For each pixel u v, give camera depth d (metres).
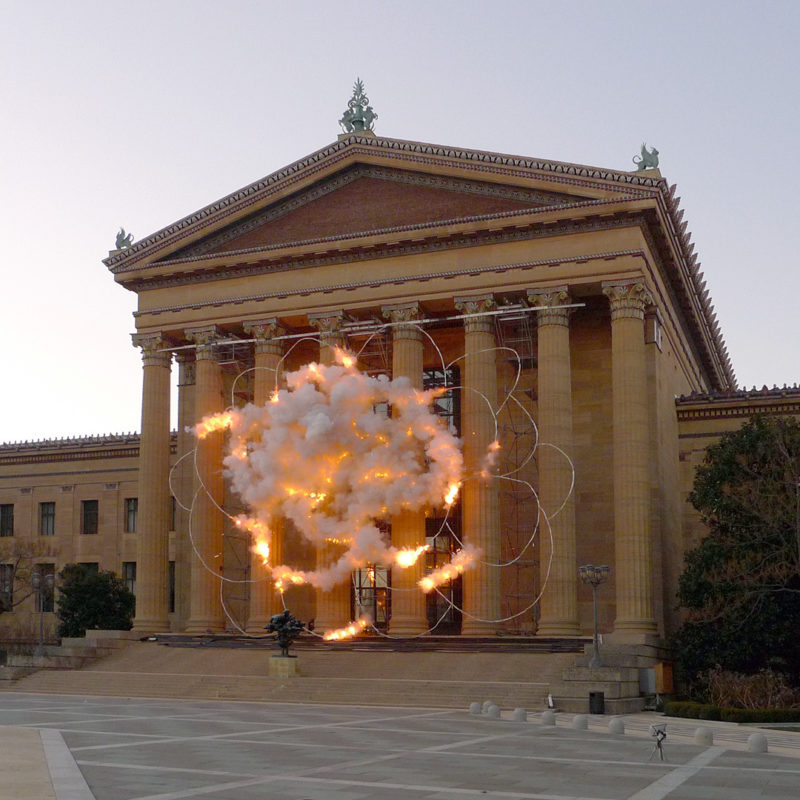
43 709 45.41
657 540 59.75
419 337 64.69
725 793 21.83
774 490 53.16
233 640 64.06
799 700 48.28
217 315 69.38
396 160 66.62
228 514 69.38
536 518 64.50
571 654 53.41
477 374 62.12
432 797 20.78
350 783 22.67
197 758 27.03
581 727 37.41
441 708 47.66
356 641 60.44
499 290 62.41
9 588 86.31
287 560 71.00
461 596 67.62
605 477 63.53
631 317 59.66
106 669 62.84
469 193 65.38
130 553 86.56
